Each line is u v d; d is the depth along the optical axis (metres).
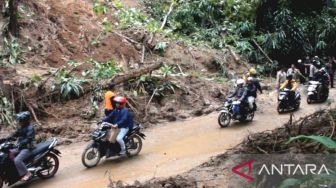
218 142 10.33
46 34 15.41
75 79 13.05
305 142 4.98
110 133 9.05
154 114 13.14
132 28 18.25
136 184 6.14
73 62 14.41
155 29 18.33
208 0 22.09
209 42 20.69
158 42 17.78
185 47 18.66
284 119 12.76
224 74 18.16
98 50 16.12
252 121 12.60
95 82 13.25
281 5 22.19
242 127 11.84
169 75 15.04
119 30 17.97
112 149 9.14
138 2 22.31
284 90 13.69
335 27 22.44
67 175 8.51
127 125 9.27
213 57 18.61
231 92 15.44
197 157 8.99
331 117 5.51
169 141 10.82
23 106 11.76
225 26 21.75
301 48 21.73
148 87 13.99
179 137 11.17
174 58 17.64
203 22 21.97
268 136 5.73
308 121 6.20
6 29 14.12
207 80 16.06
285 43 21.34
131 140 9.53
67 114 12.16
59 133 11.30
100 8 18.48
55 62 14.52
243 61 20.08
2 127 11.06
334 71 20.95
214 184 5.67
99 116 12.32
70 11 17.41
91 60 14.88
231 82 16.61
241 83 12.41
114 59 16.08
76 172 8.66
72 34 16.25
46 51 14.70
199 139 10.78
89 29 16.94
